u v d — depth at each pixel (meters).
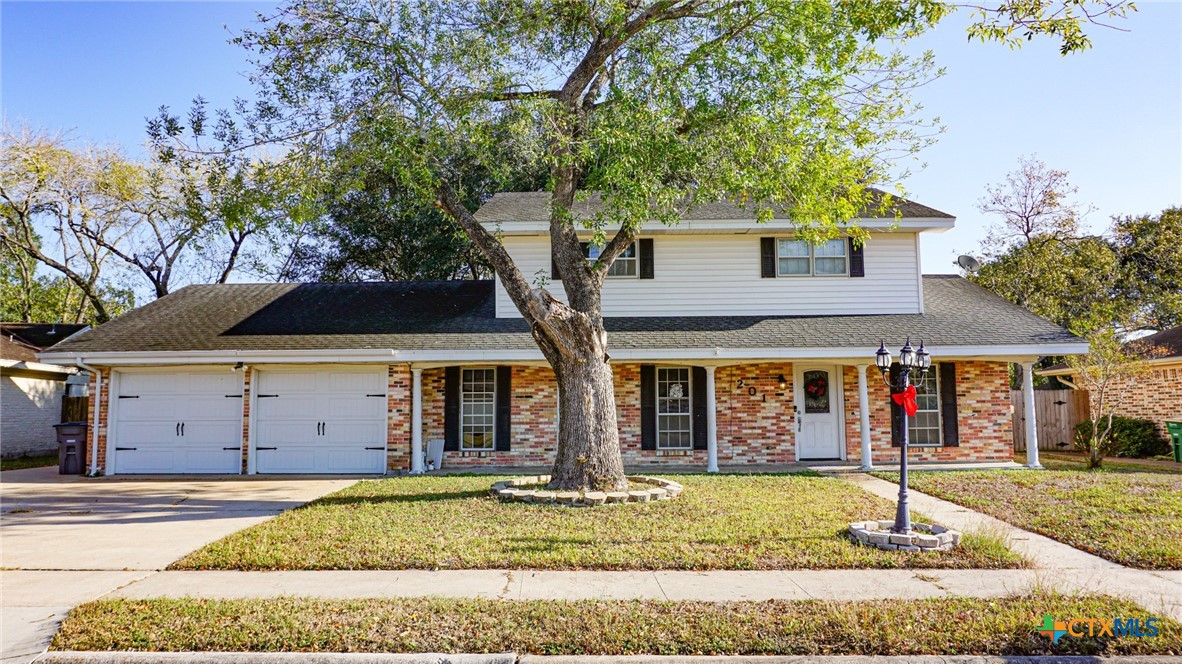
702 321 16.16
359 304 17.75
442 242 26.62
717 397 16.06
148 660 4.97
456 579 6.73
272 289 19.08
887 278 16.56
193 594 6.37
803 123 10.98
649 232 16.36
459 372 16.11
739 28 10.98
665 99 11.21
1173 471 14.61
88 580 6.88
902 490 8.09
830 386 16.19
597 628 5.32
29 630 5.54
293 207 11.87
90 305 35.34
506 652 5.00
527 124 11.12
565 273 11.58
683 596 6.14
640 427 15.92
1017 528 8.95
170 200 19.62
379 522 9.16
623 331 15.58
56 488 13.39
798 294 16.53
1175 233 29.08
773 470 14.62
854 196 11.80
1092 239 26.72
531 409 16.02
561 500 10.29
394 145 11.05
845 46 10.62
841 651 4.99
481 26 11.50
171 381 15.86
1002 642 5.06
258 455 15.65
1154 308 28.64
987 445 15.84
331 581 6.74
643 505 10.12
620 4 10.79
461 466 15.91
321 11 11.30
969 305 17.08
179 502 11.50
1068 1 8.91
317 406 15.74
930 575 6.82
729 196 11.88
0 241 25.89
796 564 7.12
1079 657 4.90
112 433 15.67
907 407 8.20
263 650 5.06
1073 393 20.69
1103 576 6.79
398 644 5.08
